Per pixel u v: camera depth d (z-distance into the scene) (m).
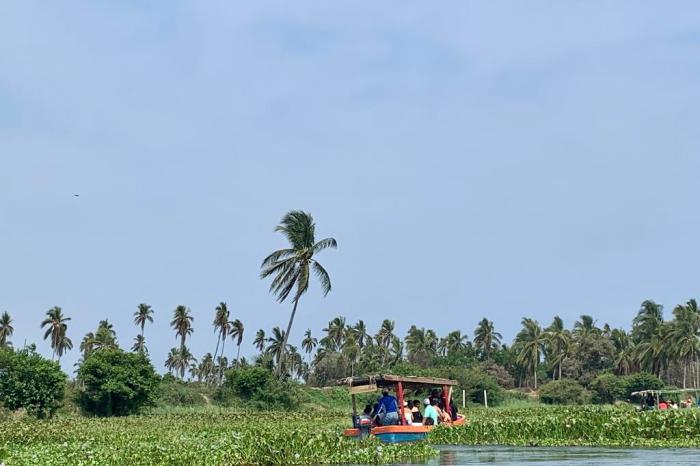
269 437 21.95
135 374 64.94
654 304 128.38
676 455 19.67
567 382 108.19
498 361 151.75
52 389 58.53
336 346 147.50
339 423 43.66
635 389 106.31
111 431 36.06
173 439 25.61
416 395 43.91
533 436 27.72
